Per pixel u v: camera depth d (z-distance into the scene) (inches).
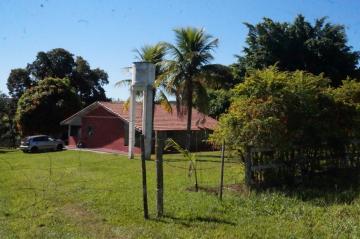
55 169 954.7
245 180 563.8
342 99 668.7
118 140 1704.0
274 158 592.1
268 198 495.2
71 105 2268.7
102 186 652.1
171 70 1405.0
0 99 2800.2
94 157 1330.0
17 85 2869.1
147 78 1257.4
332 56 1594.5
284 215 429.4
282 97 577.0
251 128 554.9
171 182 685.3
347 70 1614.2
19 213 468.8
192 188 603.5
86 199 537.6
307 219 410.3
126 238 366.9
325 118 634.2
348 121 673.0
